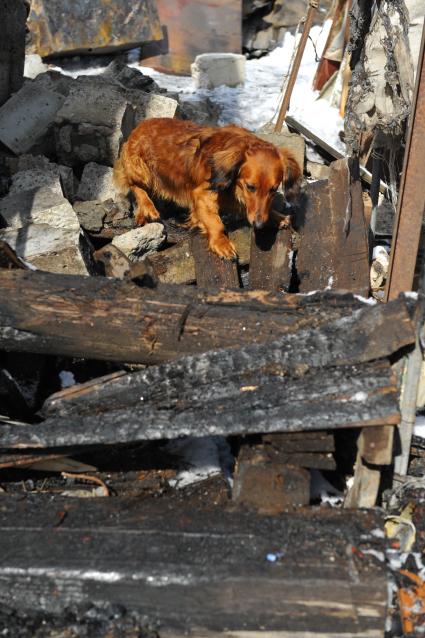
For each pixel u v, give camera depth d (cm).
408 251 492
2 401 468
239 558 344
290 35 1131
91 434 391
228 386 406
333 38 888
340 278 561
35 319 436
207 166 579
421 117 467
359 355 400
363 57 537
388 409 373
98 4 989
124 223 659
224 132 589
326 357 405
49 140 716
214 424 383
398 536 396
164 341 437
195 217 595
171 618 347
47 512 382
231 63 962
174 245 622
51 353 450
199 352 438
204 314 438
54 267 555
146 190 665
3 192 653
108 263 578
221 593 338
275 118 884
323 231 584
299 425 376
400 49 509
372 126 542
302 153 724
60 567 344
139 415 398
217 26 1059
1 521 375
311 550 348
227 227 615
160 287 449
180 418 391
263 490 382
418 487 424
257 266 567
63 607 349
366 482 390
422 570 381
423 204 480
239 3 1062
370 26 528
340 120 827
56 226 592
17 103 720
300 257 578
